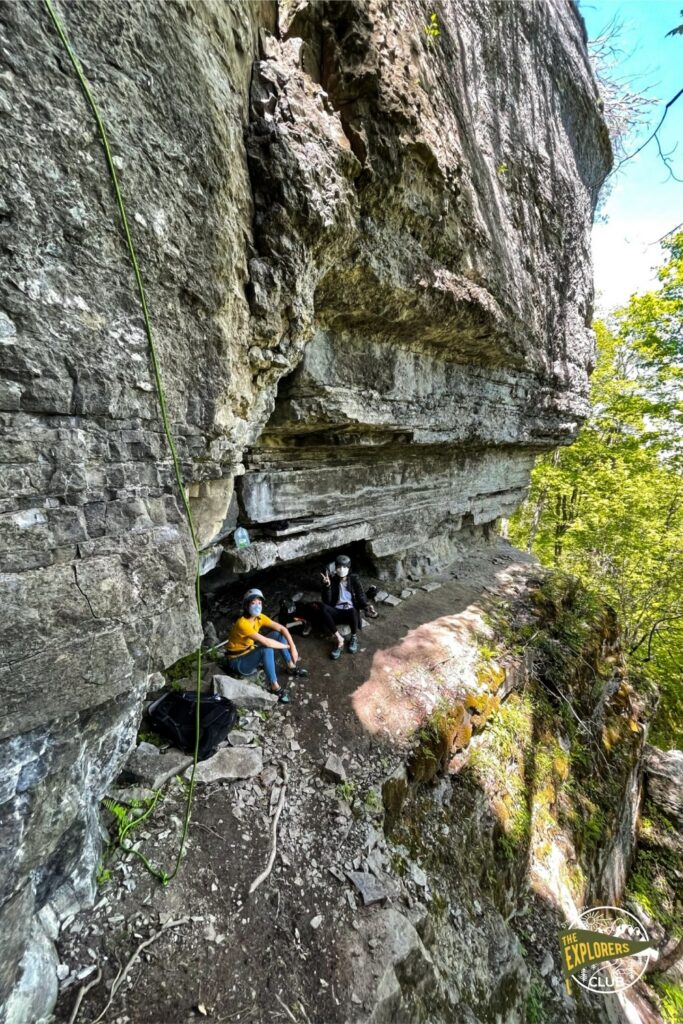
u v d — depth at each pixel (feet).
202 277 6.74
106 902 8.05
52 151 4.58
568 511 49.93
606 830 21.40
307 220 8.79
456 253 13.91
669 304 40.37
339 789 12.04
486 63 18.67
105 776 8.38
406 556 24.71
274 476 14.40
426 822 13.58
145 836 9.26
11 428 4.90
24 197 4.44
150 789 10.05
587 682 25.27
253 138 8.13
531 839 17.76
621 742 26.14
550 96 25.54
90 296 5.29
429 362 16.62
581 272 29.53
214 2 6.54
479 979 11.50
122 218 5.28
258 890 9.29
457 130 13.53
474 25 17.33
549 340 25.67
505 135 20.02
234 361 8.14
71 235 4.95
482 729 17.87
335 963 8.52
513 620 23.61
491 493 30.40
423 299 13.03
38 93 4.38
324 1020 7.70
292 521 15.75
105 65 4.96
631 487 39.55
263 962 8.19
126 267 5.60
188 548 7.40
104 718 6.94
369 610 20.65
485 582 27.35
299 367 11.92
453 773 15.64
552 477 45.88
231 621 18.11
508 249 18.80
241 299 8.13
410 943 9.28
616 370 53.42
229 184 7.12
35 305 4.78
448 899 12.38
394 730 14.33
